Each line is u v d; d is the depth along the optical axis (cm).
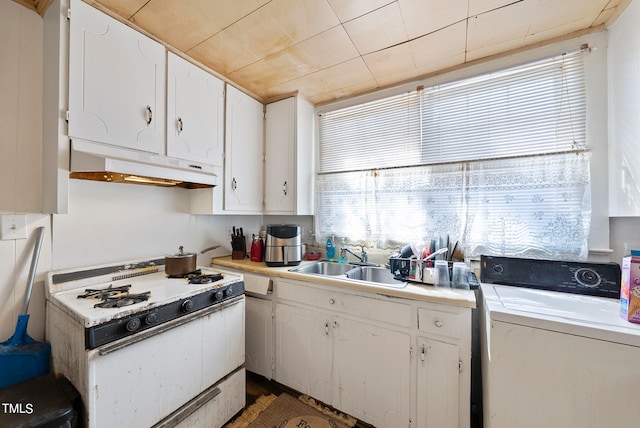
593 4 124
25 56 127
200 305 136
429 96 192
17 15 125
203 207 195
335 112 235
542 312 100
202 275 167
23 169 127
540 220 151
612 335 85
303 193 227
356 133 224
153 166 136
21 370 118
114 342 102
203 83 180
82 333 99
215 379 142
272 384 187
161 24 142
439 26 141
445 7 127
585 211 140
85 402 97
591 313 99
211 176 173
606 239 137
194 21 140
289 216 259
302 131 227
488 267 147
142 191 176
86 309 108
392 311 140
